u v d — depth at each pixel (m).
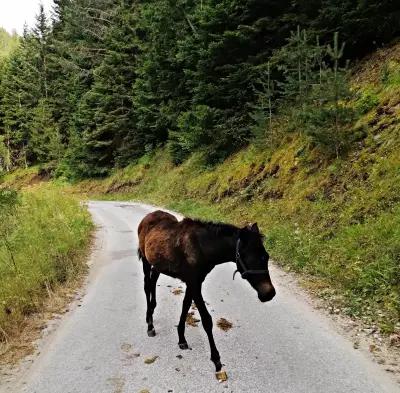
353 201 9.82
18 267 8.52
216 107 20.50
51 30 53.75
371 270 6.91
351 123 12.38
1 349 5.37
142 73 29.66
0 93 59.19
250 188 15.78
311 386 4.26
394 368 4.56
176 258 4.96
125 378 4.51
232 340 5.44
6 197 14.46
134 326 6.03
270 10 17.73
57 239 11.17
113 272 9.37
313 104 13.28
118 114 35.56
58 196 18.70
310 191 11.93
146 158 33.59
